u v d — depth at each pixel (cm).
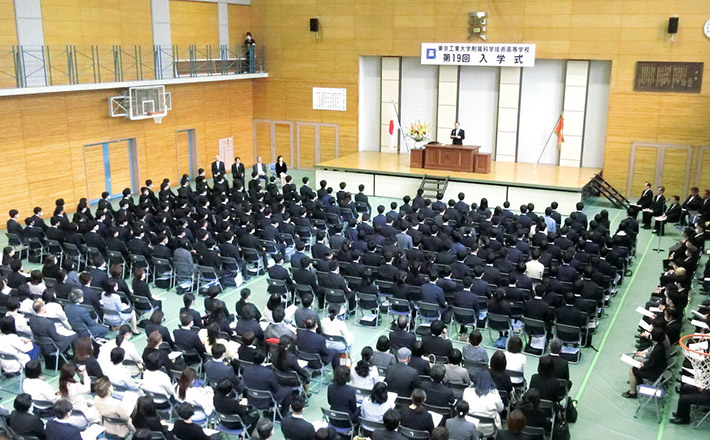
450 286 1334
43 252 1767
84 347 982
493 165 2731
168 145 2781
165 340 1049
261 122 3216
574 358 1251
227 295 1572
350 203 2100
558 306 1264
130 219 1781
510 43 2630
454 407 905
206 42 2892
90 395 1077
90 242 1623
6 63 2078
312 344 1055
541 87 2709
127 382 939
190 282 1580
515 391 1016
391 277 1399
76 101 2345
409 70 2919
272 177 2539
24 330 1147
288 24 3042
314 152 3136
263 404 938
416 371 910
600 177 2531
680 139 2461
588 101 2633
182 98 2808
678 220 2088
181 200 1972
